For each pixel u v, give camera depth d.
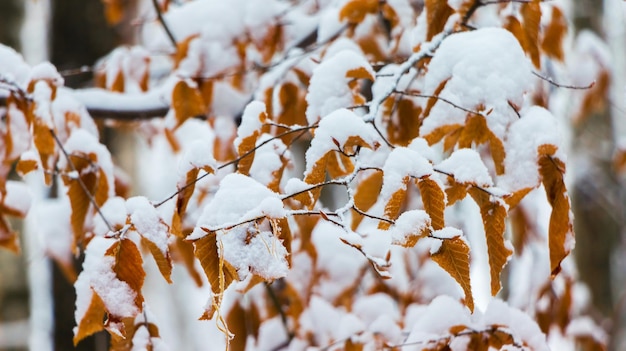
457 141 1.67
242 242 1.49
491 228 1.55
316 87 1.68
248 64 2.08
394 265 2.14
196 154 1.57
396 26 1.91
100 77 2.30
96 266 1.54
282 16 2.02
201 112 1.92
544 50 2.07
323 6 2.17
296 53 1.97
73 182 1.80
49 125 1.77
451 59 1.62
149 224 1.55
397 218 1.53
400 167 1.52
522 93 1.60
